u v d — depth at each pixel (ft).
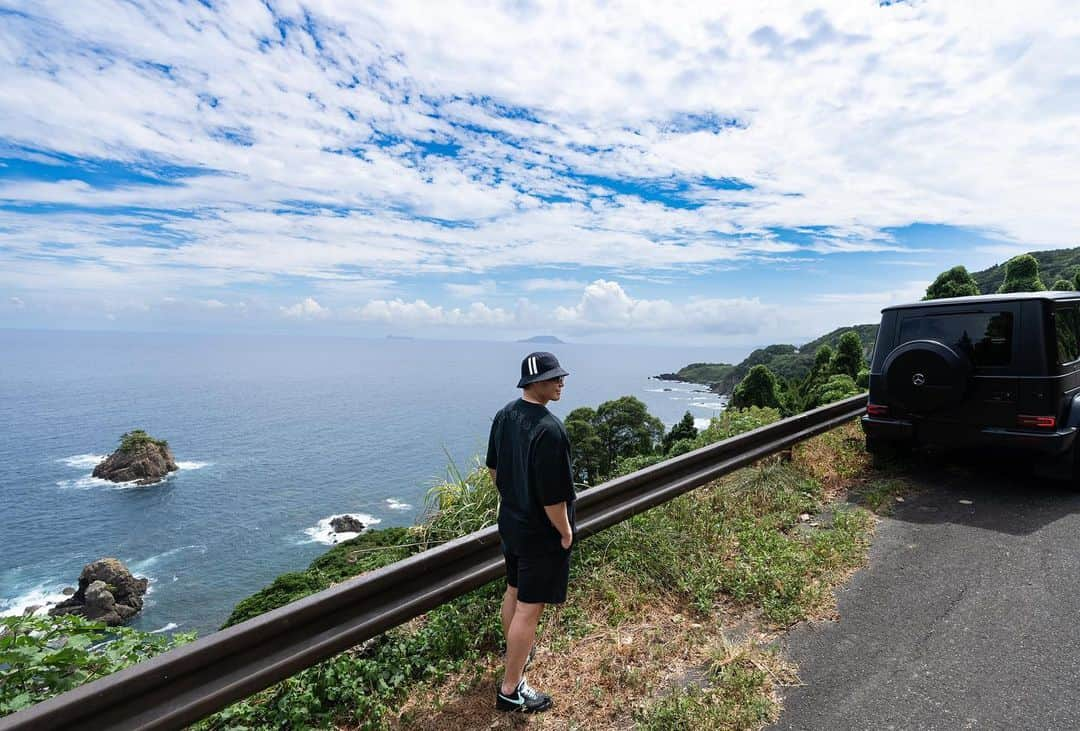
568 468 8.57
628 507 13.73
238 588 200.23
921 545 14.47
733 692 9.06
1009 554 13.60
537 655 10.58
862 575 13.01
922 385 18.13
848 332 119.96
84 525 282.56
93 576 174.81
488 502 16.02
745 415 27.76
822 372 133.08
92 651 9.25
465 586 10.23
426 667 10.27
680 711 8.60
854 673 9.46
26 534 268.62
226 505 315.99
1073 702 8.42
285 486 362.74
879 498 17.72
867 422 20.17
